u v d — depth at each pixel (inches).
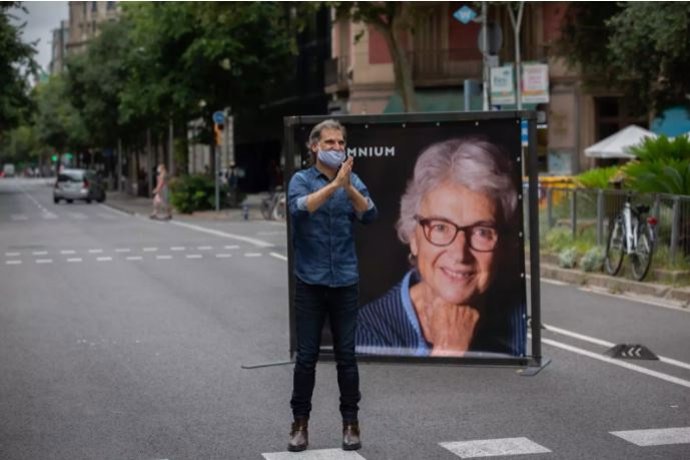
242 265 789.9
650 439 279.6
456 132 366.3
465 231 368.5
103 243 1028.5
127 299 590.9
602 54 1118.4
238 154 2630.4
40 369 387.9
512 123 362.9
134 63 1753.2
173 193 1720.0
